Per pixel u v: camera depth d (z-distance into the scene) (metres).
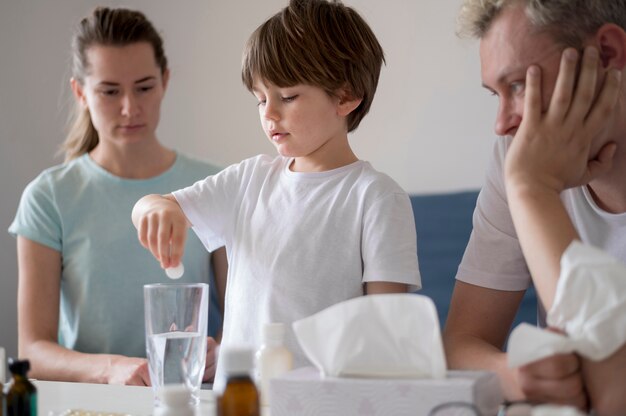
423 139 3.01
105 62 1.96
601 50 1.04
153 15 3.29
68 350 1.88
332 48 1.30
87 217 2.03
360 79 1.34
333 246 1.28
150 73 2.00
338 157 1.36
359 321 0.84
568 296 0.83
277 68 1.28
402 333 0.83
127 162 2.07
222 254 2.08
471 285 1.27
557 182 1.01
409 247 1.26
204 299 1.06
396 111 3.04
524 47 1.03
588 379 0.86
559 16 1.01
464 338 1.19
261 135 3.20
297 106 1.29
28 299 2.00
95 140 2.17
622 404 0.84
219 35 3.24
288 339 1.24
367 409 0.80
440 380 0.81
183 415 0.74
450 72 2.96
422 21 2.99
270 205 1.35
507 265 1.26
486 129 2.92
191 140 3.29
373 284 1.24
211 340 1.63
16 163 3.15
